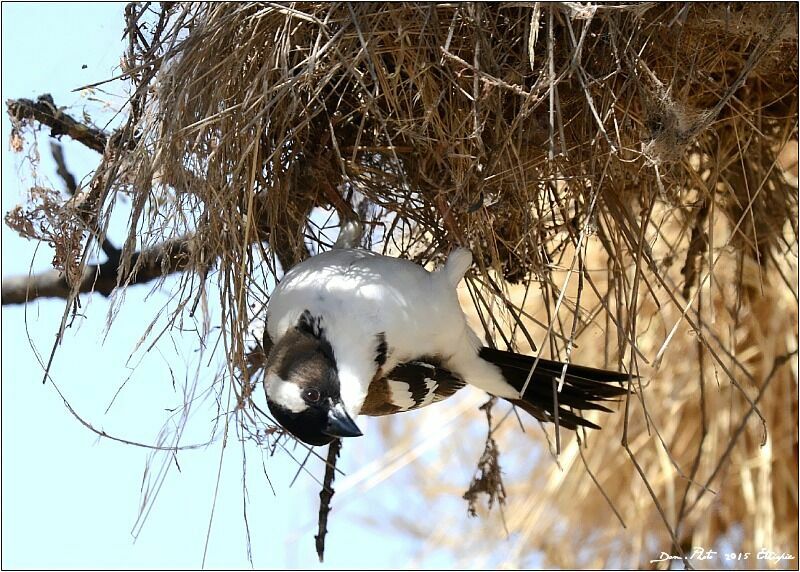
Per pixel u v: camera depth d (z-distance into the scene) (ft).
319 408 24.90
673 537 26.66
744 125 28.94
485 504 37.27
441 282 26.48
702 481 33.86
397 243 30.73
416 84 25.55
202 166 25.67
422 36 24.99
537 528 35.88
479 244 27.91
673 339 33.91
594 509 35.50
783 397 33.14
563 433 36.86
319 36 24.49
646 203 27.76
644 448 34.91
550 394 27.96
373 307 25.58
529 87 25.86
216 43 25.59
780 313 32.76
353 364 25.30
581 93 25.95
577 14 23.90
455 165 26.37
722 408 33.78
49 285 29.53
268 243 28.68
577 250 27.81
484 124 25.09
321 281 25.91
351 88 27.55
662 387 34.32
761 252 31.42
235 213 25.63
